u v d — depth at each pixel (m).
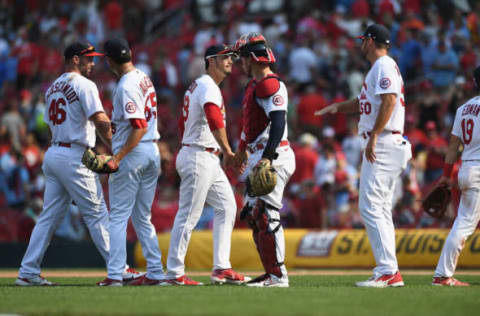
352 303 16.69
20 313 15.23
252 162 21.52
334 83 60.97
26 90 70.31
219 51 23.55
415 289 20.77
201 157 23.34
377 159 22.06
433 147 46.50
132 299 17.66
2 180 52.72
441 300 17.53
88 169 23.52
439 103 54.44
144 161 23.00
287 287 21.36
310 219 43.94
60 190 23.89
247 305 16.25
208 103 22.81
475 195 23.69
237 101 63.50
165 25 83.94
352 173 48.03
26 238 46.22
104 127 23.14
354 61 58.34
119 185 22.89
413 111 56.00
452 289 21.02
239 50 21.66
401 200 42.78
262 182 20.11
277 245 21.47
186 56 67.81
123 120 23.00
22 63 73.19
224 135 22.75
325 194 44.44
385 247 21.94
